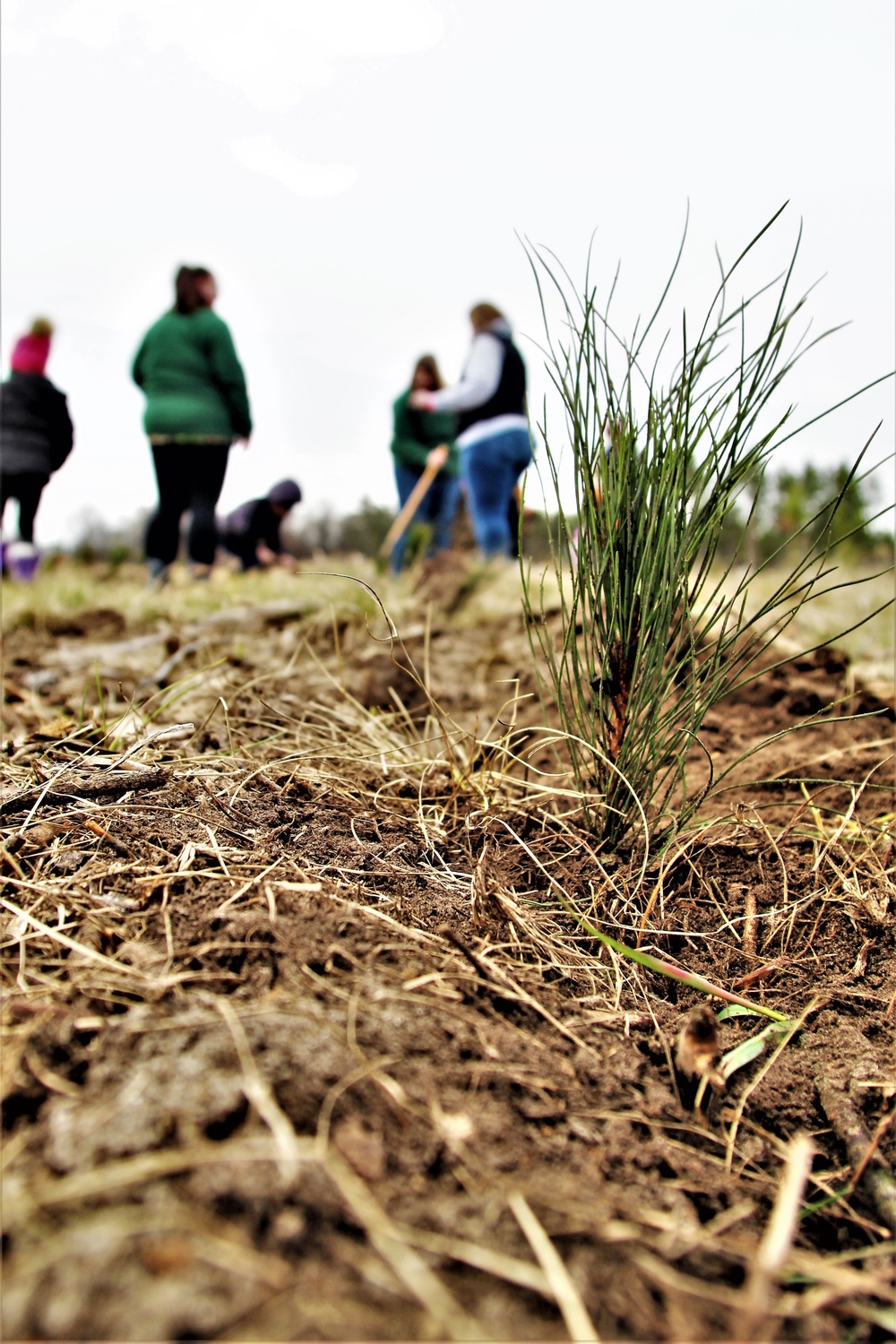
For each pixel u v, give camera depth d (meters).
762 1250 0.89
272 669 3.06
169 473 5.52
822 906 1.64
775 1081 1.24
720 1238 0.93
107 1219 0.74
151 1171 0.79
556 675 1.77
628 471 1.69
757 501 1.54
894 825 1.91
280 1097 0.90
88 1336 0.64
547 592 4.10
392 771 2.08
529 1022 1.19
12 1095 0.90
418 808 1.86
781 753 2.36
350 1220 0.79
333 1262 0.74
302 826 1.67
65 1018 1.01
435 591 4.33
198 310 5.34
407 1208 0.82
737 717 2.66
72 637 4.00
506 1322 0.74
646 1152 1.03
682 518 1.65
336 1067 0.95
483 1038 1.11
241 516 6.99
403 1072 0.99
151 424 5.35
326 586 4.50
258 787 1.85
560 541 1.69
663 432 1.64
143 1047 0.95
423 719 2.68
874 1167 1.11
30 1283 0.68
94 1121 0.84
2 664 3.19
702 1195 1.00
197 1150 0.82
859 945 1.56
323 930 1.24
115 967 1.12
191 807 1.66
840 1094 1.21
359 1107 0.92
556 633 3.28
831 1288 0.89
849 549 6.23
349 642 3.48
